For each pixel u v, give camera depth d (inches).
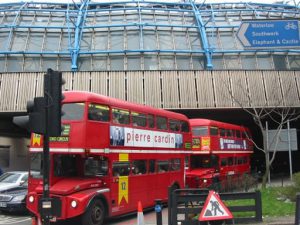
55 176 590.6
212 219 462.0
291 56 1493.6
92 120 593.9
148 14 1578.5
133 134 694.5
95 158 624.1
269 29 387.2
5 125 1418.6
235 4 1744.6
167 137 813.2
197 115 1461.6
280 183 1306.6
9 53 1392.7
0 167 1262.3
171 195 508.7
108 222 659.4
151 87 1254.3
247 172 1250.0
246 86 1294.3
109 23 1533.0
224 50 1471.5
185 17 1608.0
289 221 526.6
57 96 370.0
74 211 552.4
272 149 1021.2
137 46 1444.4
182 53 1448.1
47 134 366.6
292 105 1294.3
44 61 1401.3
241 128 1333.7
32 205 581.3
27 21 1533.0
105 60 1409.9
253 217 523.2
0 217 739.4
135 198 685.9
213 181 978.7
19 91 1221.7
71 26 1499.8
